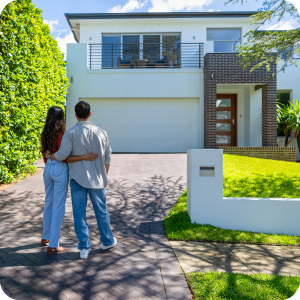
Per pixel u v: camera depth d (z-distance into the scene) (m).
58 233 3.12
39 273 2.71
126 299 2.31
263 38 7.04
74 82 12.41
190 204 4.21
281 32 6.71
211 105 11.77
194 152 4.13
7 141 6.37
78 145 2.95
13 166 6.61
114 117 12.72
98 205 3.11
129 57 13.90
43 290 2.42
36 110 7.72
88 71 12.38
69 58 12.41
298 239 3.91
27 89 7.12
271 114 11.56
